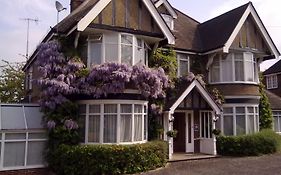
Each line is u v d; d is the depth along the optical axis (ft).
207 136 62.44
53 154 46.26
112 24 50.49
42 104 47.78
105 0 48.88
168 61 59.47
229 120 65.62
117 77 46.70
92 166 43.34
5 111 47.44
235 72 66.64
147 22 53.98
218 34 69.41
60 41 49.75
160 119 56.49
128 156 44.83
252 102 67.05
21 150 46.24
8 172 44.70
